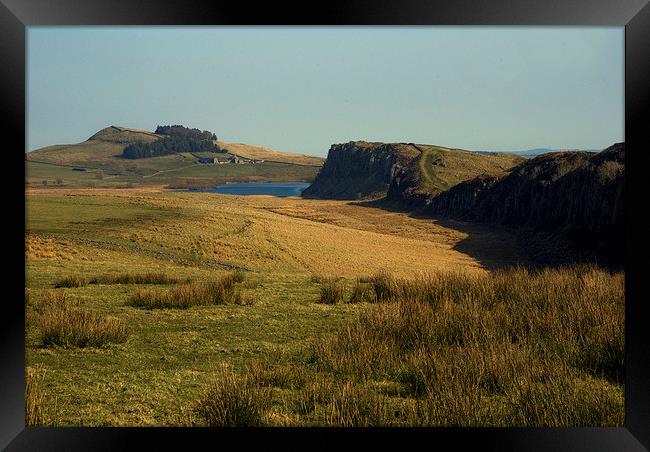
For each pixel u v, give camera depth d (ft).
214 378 28.78
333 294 51.03
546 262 220.02
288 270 149.69
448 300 39.19
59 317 36.50
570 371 26.68
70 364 31.19
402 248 227.20
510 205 318.86
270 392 25.03
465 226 335.06
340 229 256.52
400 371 27.94
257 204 465.06
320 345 32.01
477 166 566.36
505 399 24.68
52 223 172.24
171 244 157.28
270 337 37.50
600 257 211.41
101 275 70.74
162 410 24.91
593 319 33.27
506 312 36.17
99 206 216.95
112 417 24.14
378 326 34.06
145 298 49.01
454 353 28.68
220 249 159.22
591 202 240.12
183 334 38.27
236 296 50.83
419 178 531.50
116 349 34.32
